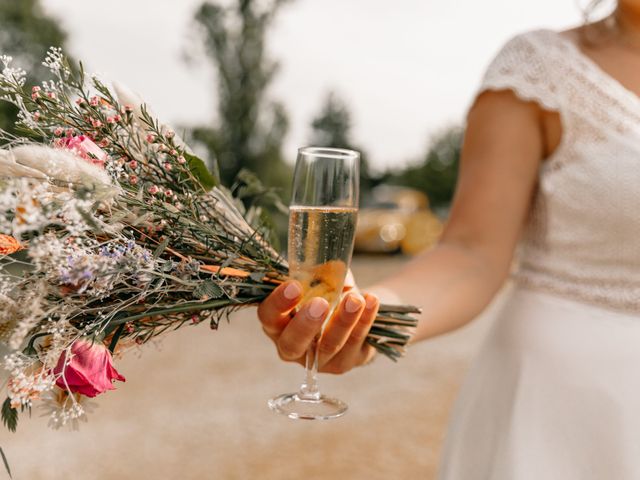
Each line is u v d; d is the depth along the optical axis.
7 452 4.05
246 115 13.21
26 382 0.95
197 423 4.62
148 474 3.81
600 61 1.50
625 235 1.41
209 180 1.24
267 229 1.39
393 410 4.98
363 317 1.16
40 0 12.18
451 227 1.54
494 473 1.45
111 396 5.15
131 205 1.11
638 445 1.38
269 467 3.93
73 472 3.81
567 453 1.41
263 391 5.38
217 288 1.12
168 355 6.43
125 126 1.15
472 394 1.55
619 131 1.43
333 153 1.19
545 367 1.45
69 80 1.13
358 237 13.98
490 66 1.54
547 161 1.50
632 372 1.40
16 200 0.93
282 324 1.16
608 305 1.44
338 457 4.09
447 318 1.40
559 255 1.50
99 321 1.04
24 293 0.99
